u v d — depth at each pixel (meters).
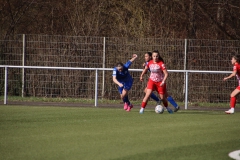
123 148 28.83
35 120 41.03
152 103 59.78
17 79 63.75
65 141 31.00
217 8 77.44
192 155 27.14
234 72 48.06
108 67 62.12
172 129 36.41
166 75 45.97
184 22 72.50
